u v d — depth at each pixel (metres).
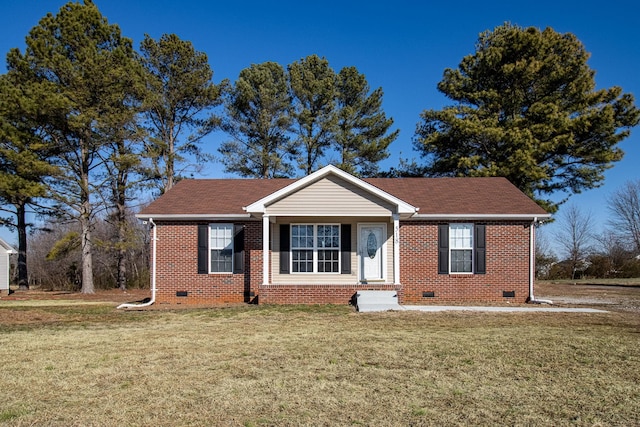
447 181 21.94
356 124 36.31
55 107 24.20
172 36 30.95
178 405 6.19
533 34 29.91
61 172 25.86
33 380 7.31
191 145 33.34
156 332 11.55
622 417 5.76
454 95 32.69
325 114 35.66
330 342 10.06
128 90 26.80
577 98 29.61
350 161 35.94
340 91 36.78
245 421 5.65
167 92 31.33
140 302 20.02
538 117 28.86
